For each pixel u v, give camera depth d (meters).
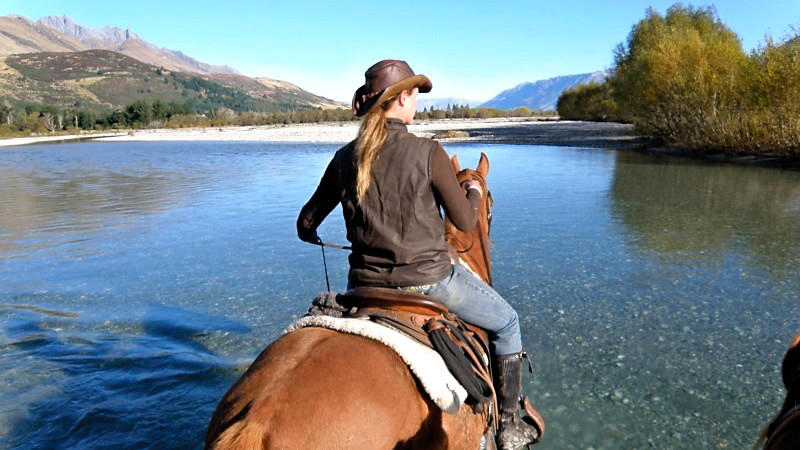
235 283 7.39
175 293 7.03
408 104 2.67
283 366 2.13
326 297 2.74
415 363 2.33
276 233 10.20
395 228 2.58
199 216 11.97
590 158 22.20
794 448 2.05
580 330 5.70
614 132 38.12
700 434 3.98
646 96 26.95
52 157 30.53
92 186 17.36
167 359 5.13
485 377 2.77
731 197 12.91
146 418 4.20
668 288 6.86
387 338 2.36
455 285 2.75
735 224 10.16
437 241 2.65
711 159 21.14
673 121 25.73
